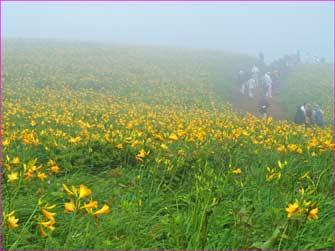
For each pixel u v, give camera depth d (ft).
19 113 38.50
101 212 10.41
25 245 12.56
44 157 21.61
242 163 23.00
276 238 12.86
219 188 16.65
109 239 13.19
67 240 12.25
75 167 20.39
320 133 37.55
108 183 18.83
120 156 22.59
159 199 16.99
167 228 13.97
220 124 36.17
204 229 12.86
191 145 24.71
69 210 10.13
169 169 19.02
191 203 16.01
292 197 16.61
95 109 47.01
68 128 32.01
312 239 13.60
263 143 27.58
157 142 24.12
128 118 41.04
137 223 14.10
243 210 14.01
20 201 14.66
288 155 23.62
